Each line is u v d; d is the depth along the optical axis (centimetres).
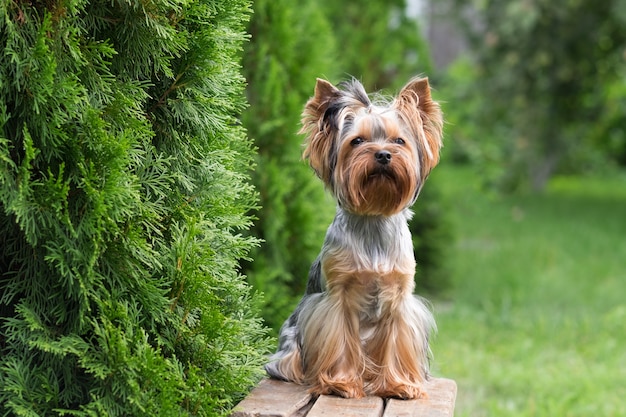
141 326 342
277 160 609
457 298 1135
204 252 344
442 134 468
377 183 425
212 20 360
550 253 1438
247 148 418
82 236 313
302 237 615
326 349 427
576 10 1756
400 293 435
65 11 306
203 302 345
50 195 303
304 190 616
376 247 430
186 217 350
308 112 461
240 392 386
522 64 1909
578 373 799
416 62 1119
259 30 602
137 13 330
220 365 355
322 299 439
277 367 445
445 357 850
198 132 367
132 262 330
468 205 2038
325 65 645
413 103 451
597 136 2719
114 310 321
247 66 598
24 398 317
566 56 1869
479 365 827
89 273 310
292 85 628
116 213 313
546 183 2445
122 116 328
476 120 2262
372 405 397
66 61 310
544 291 1149
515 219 1889
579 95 2038
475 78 2138
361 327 446
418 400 407
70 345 316
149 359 319
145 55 337
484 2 1941
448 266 1198
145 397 322
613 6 1669
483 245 1562
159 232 338
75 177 312
